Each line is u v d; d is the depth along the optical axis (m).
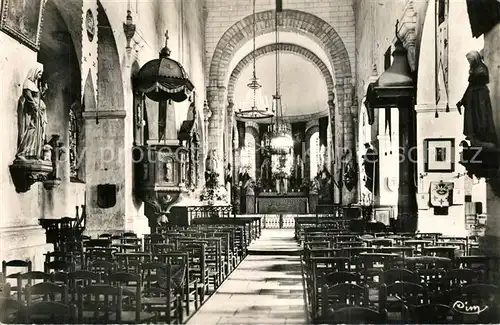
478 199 18.62
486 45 11.52
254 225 26.41
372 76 24.58
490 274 10.81
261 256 20.23
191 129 24.12
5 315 7.34
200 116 32.62
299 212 42.16
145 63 19.47
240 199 42.84
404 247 11.40
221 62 35.28
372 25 26.55
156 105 21.14
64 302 7.36
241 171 44.66
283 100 46.94
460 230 16.56
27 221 11.31
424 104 16.52
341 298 8.46
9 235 10.48
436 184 16.55
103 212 17.58
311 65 44.75
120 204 17.53
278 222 36.06
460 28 16.05
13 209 10.78
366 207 25.05
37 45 11.50
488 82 11.39
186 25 28.69
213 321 9.66
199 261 12.52
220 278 13.66
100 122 17.69
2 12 10.09
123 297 9.01
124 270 10.17
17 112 10.86
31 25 11.18
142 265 9.12
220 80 35.31
